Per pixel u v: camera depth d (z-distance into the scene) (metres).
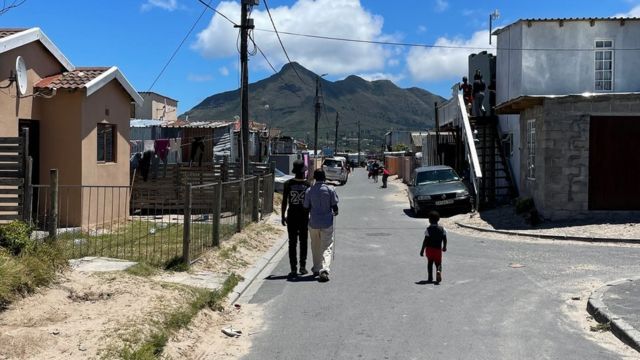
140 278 8.25
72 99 14.90
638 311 7.21
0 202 11.45
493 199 21.38
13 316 6.25
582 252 12.34
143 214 19.34
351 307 8.05
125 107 17.88
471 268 10.80
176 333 6.56
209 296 7.94
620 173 16.47
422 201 20.88
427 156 38.72
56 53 15.64
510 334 6.72
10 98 13.59
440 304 8.12
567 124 16.44
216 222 11.67
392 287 9.27
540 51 21.98
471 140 22.20
